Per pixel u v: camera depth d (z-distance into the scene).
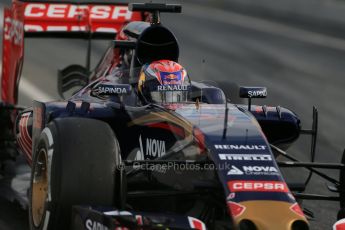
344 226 20.08
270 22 81.50
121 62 28.23
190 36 70.56
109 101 26.02
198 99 24.05
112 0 78.94
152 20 28.25
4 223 26.02
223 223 21.11
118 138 25.06
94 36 39.97
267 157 20.17
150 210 24.55
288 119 25.42
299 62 61.84
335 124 42.75
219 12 86.38
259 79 53.94
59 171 20.56
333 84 53.91
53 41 64.56
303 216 18.53
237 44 68.25
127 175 23.80
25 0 38.22
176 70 24.73
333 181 24.02
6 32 37.03
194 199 23.34
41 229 21.22
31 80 51.38
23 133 29.08
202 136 20.92
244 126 21.55
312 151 24.95
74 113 24.45
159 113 23.30
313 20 80.38
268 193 18.98
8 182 31.42
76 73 38.88
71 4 38.78
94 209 19.69
